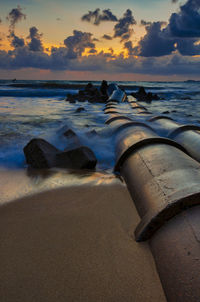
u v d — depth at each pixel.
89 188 2.98
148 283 1.53
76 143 4.64
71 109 12.96
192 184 2.02
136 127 5.09
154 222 1.82
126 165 3.27
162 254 1.64
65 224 2.18
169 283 1.44
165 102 19.72
